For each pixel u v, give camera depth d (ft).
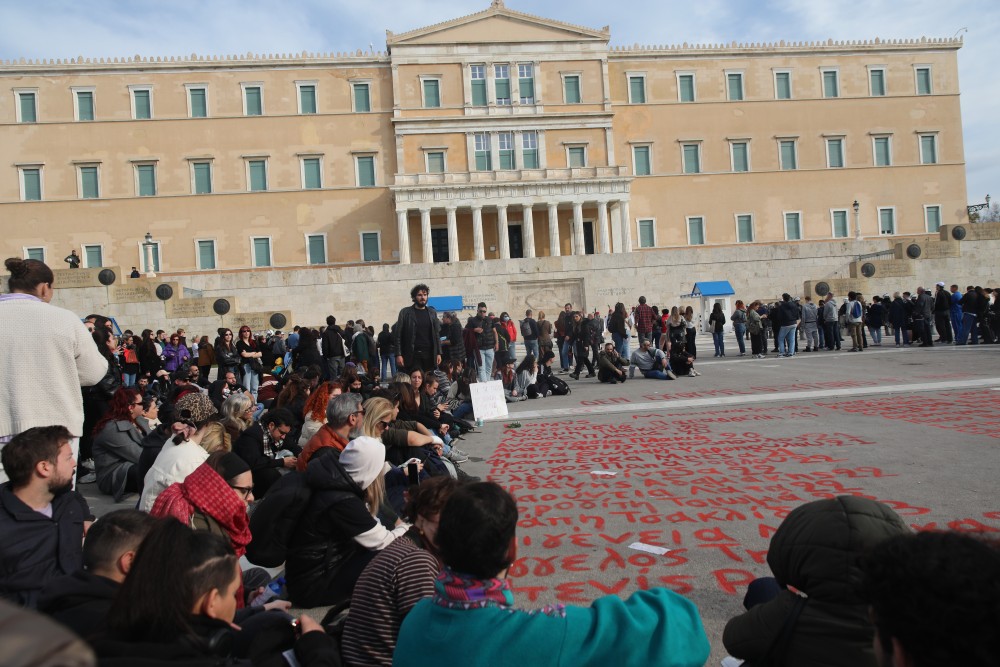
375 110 200.54
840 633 9.86
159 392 65.26
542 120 202.59
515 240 211.20
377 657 13.46
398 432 30.22
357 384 42.73
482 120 200.64
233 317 127.44
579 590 18.97
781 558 10.85
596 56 205.05
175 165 192.75
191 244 192.95
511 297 157.58
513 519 10.41
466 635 9.68
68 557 17.58
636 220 208.03
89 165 188.65
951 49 218.59
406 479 26.45
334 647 12.81
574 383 75.05
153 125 191.72
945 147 217.56
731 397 54.24
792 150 214.07
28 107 187.83
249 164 196.24
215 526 18.70
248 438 30.76
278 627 13.16
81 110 189.78
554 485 30.55
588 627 9.66
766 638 10.66
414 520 15.26
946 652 6.16
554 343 131.44
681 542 22.31
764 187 212.43
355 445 19.75
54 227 187.73
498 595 10.29
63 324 21.25
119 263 189.78
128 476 33.09
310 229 197.67
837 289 134.92
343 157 199.21
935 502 24.52
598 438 41.09
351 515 19.04
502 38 203.10
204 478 18.97
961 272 138.10
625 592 18.70
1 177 185.98
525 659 9.37
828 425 40.37
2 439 20.49
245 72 196.24
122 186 190.19
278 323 127.44
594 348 82.28
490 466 35.24
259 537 19.22
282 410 34.58
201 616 11.28
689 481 29.68
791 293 164.66
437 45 200.44
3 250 185.88
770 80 213.46
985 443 33.30
